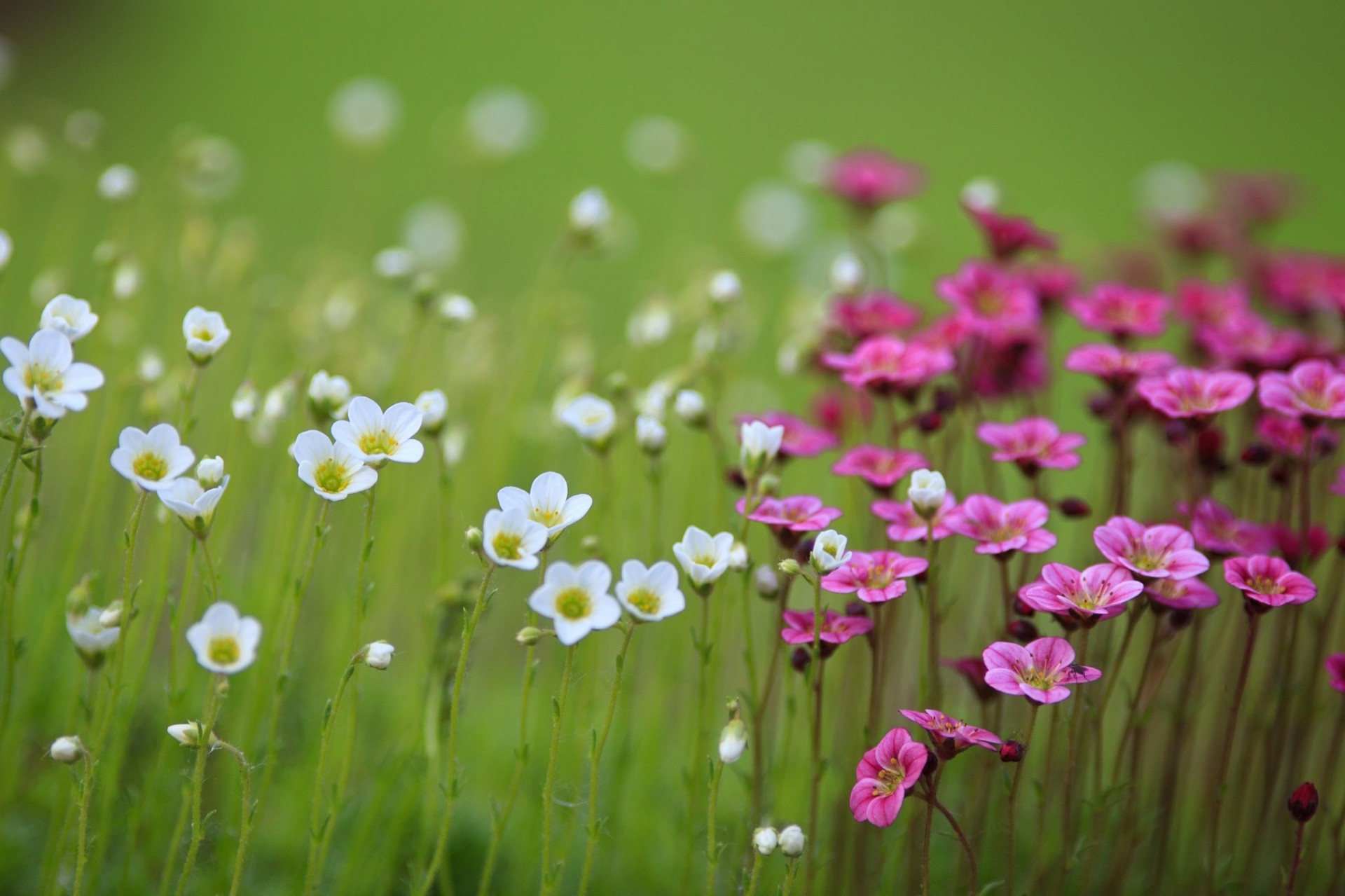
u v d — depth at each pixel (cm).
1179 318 99
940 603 98
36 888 93
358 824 95
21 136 107
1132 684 99
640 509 98
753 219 127
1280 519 94
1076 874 95
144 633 96
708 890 87
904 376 92
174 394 97
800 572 86
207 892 92
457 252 124
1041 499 92
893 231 113
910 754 86
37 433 86
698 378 102
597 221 101
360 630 88
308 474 86
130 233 105
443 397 91
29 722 96
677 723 100
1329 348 95
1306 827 96
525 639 86
